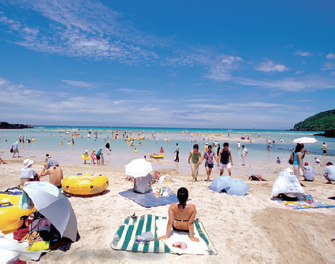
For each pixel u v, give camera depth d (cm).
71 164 1580
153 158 1984
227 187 777
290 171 725
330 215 586
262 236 469
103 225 496
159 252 388
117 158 1933
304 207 643
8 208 456
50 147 2712
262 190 848
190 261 369
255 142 4553
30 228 405
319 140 5781
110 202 650
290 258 394
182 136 6175
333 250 422
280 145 3881
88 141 3828
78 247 402
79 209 590
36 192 386
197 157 962
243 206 645
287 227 512
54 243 397
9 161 1560
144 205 618
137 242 416
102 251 390
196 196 728
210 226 510
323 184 997
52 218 381
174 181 983
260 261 381
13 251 356
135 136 5778
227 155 948
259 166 1666
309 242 448
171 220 432
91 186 689
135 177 693
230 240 448
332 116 16575
